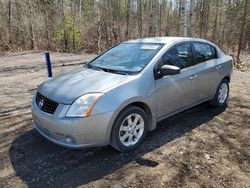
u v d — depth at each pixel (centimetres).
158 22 2520
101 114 328
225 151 376
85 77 381
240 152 373
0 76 898
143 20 2725
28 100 613
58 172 327
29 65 1138
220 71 523
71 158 357
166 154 367
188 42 464
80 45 2112
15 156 362
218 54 533
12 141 404
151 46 435
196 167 336
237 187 297
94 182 307
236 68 1245
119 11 2805
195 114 517
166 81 404
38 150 377
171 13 3288
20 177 317
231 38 2650
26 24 2078
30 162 348
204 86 488
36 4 2362
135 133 379
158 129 446
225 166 339
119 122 349
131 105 367
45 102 352
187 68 447
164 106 411
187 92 448
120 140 358
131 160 352
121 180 311
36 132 433
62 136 331
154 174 322
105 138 339
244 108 555
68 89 350
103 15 2378
